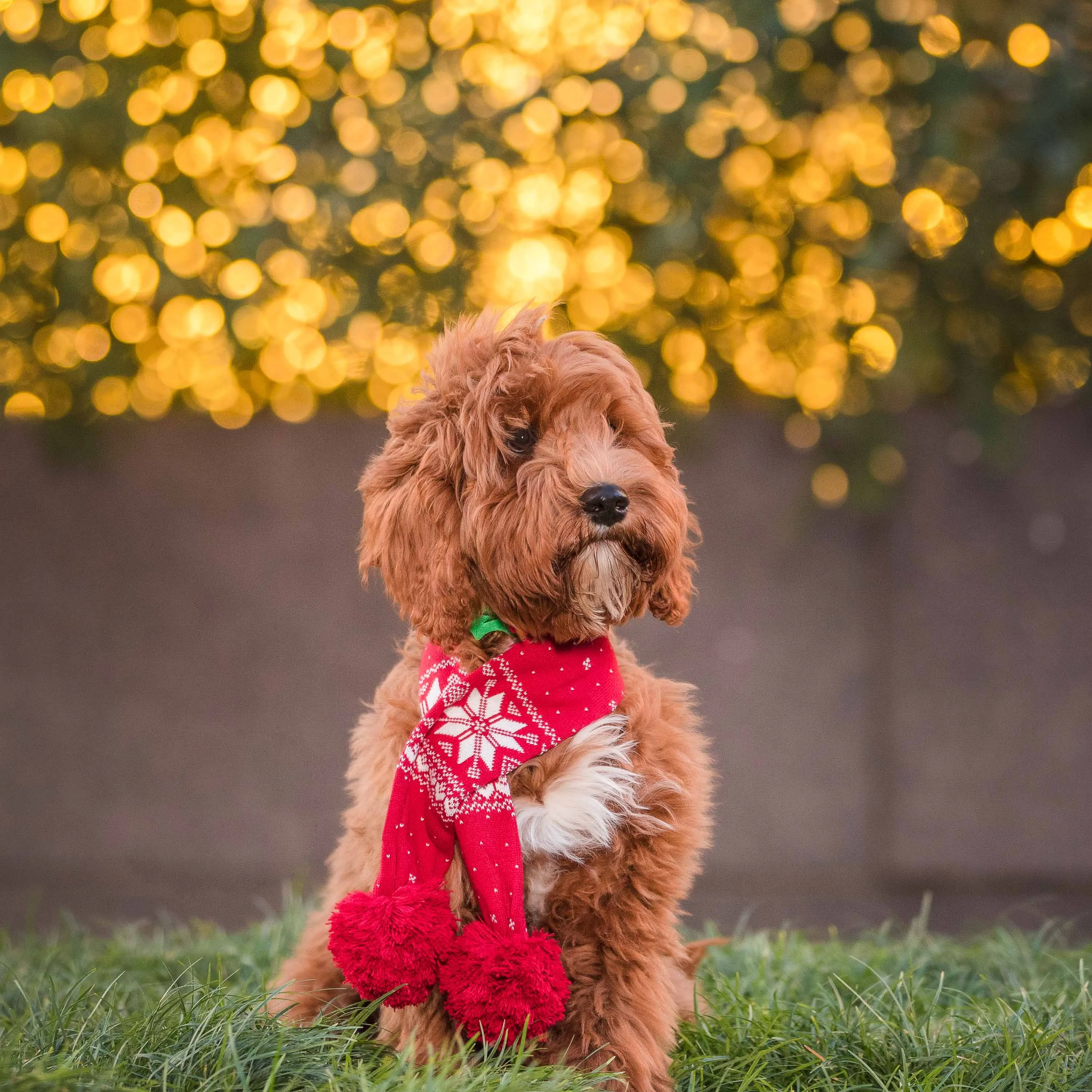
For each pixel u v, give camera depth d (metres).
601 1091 2.72
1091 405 6.50
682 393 6.33
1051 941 4.62
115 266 6.08
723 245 6.00
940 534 6.57
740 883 6.62
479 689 2.89
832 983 3.57
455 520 2.96
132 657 6.80
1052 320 6.05
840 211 5.86
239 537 6.80
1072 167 5.24
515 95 5.66
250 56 5.63
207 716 6.79
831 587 6.62
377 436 6.78
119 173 5.81
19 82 5.64
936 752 6.55
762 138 5.73
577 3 5.72
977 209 5.70
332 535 6.78
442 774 2.85
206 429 6.80
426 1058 2.84
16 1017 3.43
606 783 2.82
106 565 6.80
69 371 6.32
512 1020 2.68
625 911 2.87
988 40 5.49
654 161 5.62
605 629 3.00
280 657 6.78
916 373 5.89
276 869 6.75
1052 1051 2.94
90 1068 2.54
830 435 6.14
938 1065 2.87
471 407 2.95
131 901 6.67
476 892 2.81
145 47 5.64
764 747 6.61
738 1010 3.37
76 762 6.80
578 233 6.08
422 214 5.78
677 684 3.22
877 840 6.60
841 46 5.45
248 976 4.01
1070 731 6.52
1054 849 6.51
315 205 5.61
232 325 5.80
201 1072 2.61
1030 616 6.53
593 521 2.83
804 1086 2.90
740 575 6.63
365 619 6.77
